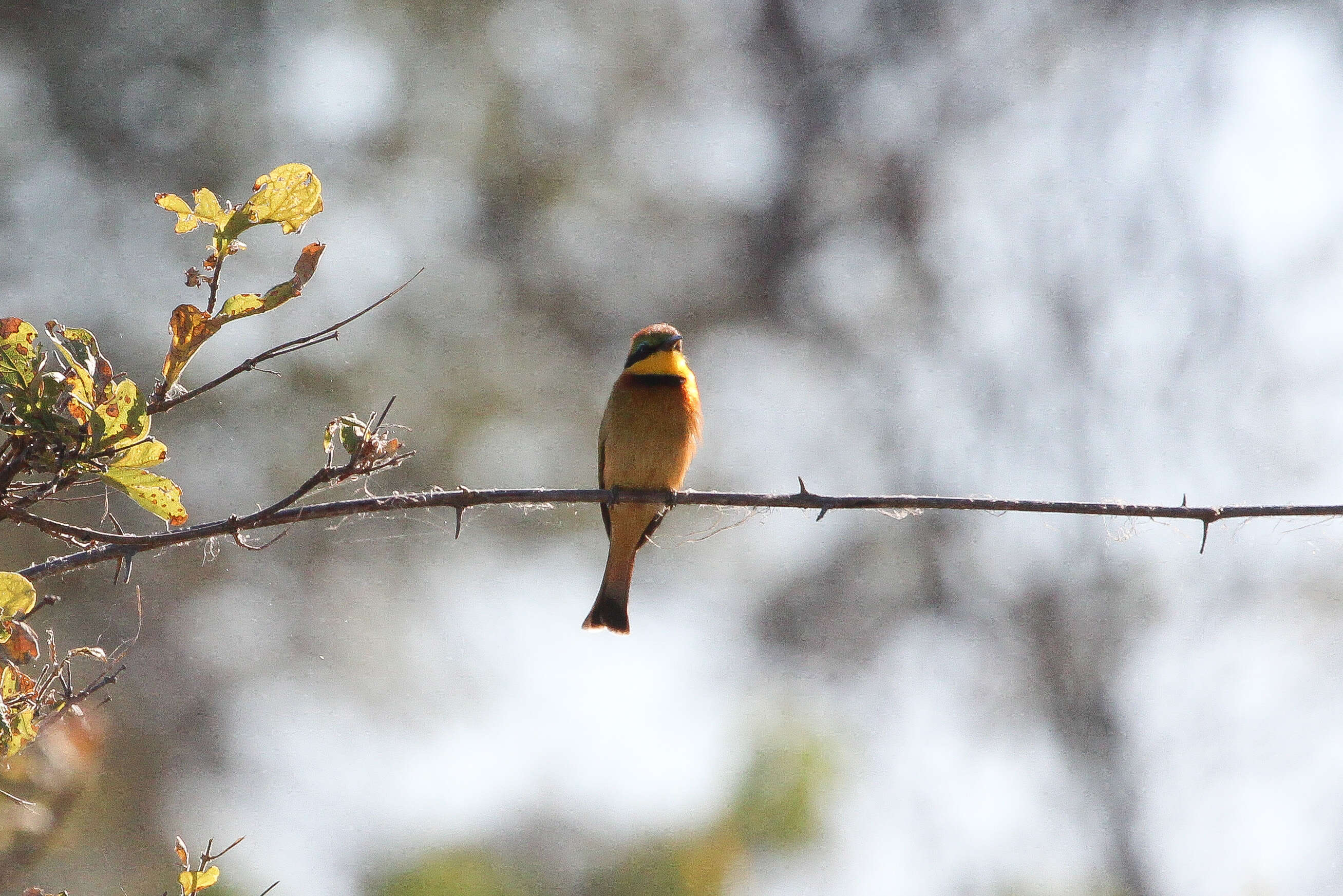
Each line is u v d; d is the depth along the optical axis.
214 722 14.13
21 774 5.39
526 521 15.09
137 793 13.34
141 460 4.97
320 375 14.09
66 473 4.95
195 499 13.88
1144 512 6.09
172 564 13.75
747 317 18.00
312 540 14.50
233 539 5.26
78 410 4.84
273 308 5.26
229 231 5.18
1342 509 6.10
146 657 13.69
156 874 12.80
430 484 14.60
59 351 4.98
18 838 5.39
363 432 5.36
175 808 13.72
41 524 4.95
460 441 14.83
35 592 4.75
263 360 5.23
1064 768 16.50
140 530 13.44
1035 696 16.84
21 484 5.06
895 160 19.09
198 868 5.07
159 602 13.72
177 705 13.87
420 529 14.83
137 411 4.88
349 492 14.13
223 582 14.03
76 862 12.15
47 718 4.99
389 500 5.58
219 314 5.19
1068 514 6.12
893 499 6.20
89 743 5.56
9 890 5.32
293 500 5.30
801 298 18.27
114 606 12.87
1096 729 16.30
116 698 13.41
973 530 17.58
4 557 12.60
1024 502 6.11
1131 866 15.68
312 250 5.26
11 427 4.74
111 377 4.91
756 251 18.14
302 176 5.20
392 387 14.59
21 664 4.73
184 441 13.80
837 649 17.11
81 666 11.80
